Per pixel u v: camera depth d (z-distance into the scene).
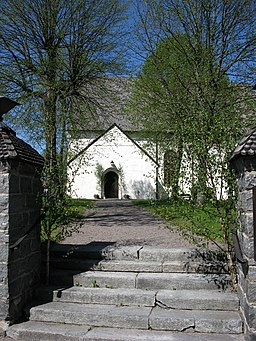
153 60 16.62
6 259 4.68
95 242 7.25
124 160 34.00
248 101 13.52
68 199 5.91
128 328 4.63
